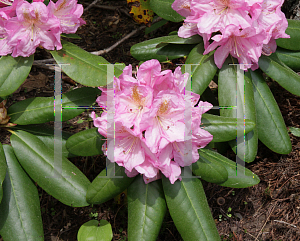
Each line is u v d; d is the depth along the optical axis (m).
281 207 0.72
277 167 0.74
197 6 0.64
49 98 0.67
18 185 0.64
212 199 0.73
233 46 0.65
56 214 0.72
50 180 0.64
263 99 0.70
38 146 0.66
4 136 0.75
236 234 0.71
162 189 0.64
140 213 0.63
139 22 0.83
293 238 0.70
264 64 0.68
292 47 0.69
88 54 0.65
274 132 0.69
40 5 0.61
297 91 0.68
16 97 0.80
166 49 0.71
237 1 0.62
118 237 0.71
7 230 0.63
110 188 0.63
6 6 0.63
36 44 0.62
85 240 0.66
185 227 0.62
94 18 0.93
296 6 0.77
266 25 0.65
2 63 0.63
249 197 0.73
